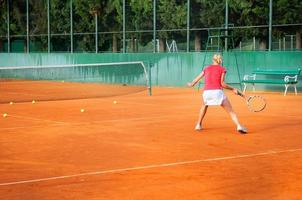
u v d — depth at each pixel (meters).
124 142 10.58
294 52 24.02
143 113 15.86
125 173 7.83
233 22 27.05
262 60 25.09
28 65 35.84
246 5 26.56
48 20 34.25
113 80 31.11
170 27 29.23
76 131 12.13
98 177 7.60
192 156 9.10
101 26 32.09
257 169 8.05
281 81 23.16
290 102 19.55
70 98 21.91
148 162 8.61
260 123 13.43
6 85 30.56
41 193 6.75
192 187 6.98
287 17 25.38
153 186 7.04
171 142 10.55
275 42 25.77
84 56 32.44
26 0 35.72
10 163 8.66
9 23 37.12
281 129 12.36
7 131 12.21
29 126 13.04
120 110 16.77
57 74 34.12
